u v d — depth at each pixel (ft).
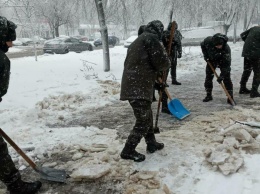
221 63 19.79
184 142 13.80
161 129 15.98
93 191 10.54
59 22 90.38
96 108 20.44
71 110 19.89
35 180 11.34
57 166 12.23
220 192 10.06
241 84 23.30
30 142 14.48
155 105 20.90
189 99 22.39
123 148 12.29
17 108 20.01
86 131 15.80
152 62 11.37
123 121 17.66
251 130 14.11
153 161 12.16
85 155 13.07
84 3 45.68
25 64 43.73
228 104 20.53
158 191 10.12
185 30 72.84
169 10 60.80
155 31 11.99
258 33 20.61
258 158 12.05
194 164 11.84
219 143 13.52
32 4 66.74
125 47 79.41
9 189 10.12
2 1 61.93
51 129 16.21
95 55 57.06
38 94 23.86
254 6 74.43
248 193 9.93
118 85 26.94
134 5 52.49
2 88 9.45
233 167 11.13
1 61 9.22
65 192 10.53
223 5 69.10
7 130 16.02
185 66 39.27
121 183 10.88
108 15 48.11
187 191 10.20
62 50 73.77
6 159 9.73
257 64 20.98
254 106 19.26
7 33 9.68
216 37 18.49
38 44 111.04
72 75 32.83
